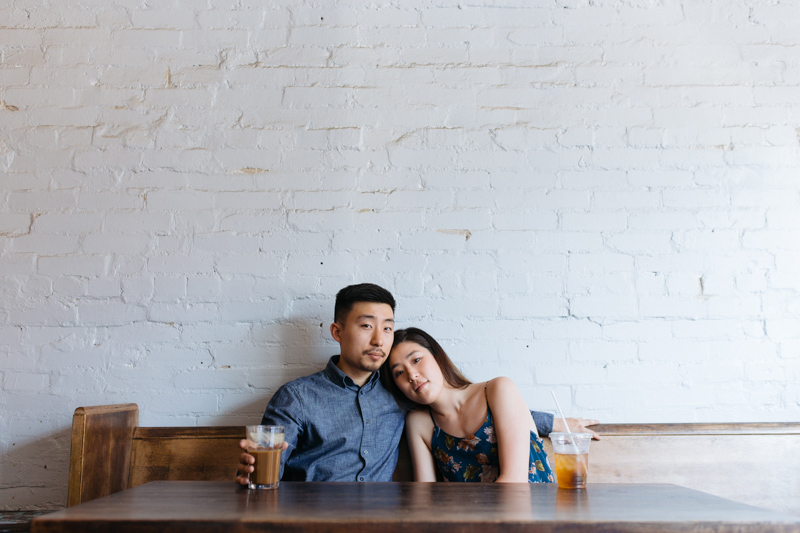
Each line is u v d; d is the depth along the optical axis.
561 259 1.73
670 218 1.75
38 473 1.58
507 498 0.97
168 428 1.54
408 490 1.05
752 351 1.72
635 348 1.71
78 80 1.72
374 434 1.46
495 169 1.75
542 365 1.69
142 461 1.52
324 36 1.77
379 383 1.53
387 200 1.72
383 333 1.45
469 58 1.78
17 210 1.66
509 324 1.70
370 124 1.74
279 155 1.72
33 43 1.73
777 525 0.82
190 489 1.05
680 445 1.56
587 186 1.75
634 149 1.77
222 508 0.87
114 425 1.43
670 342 1.71
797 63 1.79
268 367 1.66
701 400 1.70
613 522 0.81
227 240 1.69
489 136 1.76
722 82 1.79
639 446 1.55
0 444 1.58
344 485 1.10
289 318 1.67
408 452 1.54
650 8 1.81
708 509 0.90
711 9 1.79
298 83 1.75
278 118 1.73
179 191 1.70
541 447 1.45
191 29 1.75
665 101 1.79
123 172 1.69
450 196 1.73
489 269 1.72
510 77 1.78
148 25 1.75
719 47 1.80
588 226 1.74
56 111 1.70
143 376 1.63
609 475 1.53
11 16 1.73
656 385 1.70
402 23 1.78
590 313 1.71
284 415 1.42
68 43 1.73
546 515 0.84
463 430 1.42
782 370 1.71
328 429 1.43
